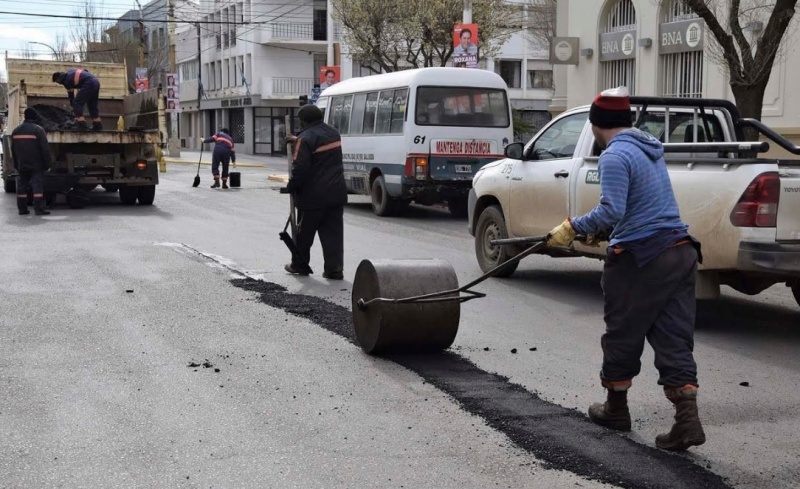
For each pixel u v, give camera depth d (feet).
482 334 25.79
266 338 24.67
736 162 24.71
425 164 57.93
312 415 18.30
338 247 34.04
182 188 82.43
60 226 50.57
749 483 15.08
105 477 15.08
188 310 28.19
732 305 30.96
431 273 22.63
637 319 16.31
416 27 105.50
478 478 15.12
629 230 16.24
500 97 59.62
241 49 198.49
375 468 15.55
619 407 17.33
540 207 32.32
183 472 15.31
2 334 24.93
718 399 19.89
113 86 74.23
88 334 24.97
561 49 78.79
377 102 62.34
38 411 18.40
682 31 67.51
